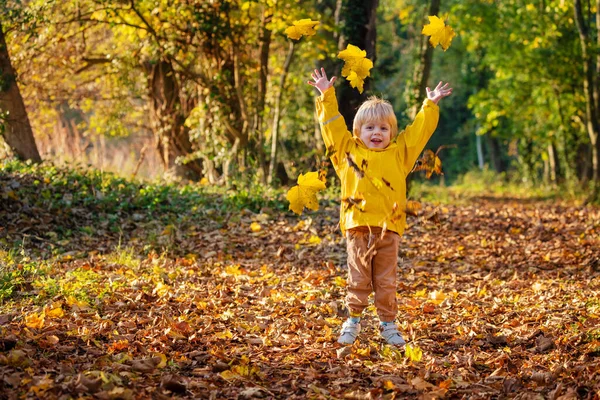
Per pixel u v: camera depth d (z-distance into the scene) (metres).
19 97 13.50
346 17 17.23
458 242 10.99
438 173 4.69
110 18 15.98
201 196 12.38
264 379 4.27
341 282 7.42
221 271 7.96
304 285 7.28
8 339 4.38
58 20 15.80
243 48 16.44
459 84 40.97
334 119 4.94
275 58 22.44
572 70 25.06
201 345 4.89
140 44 16.77
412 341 5.22
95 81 21.08
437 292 7.03
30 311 5.35
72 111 25.30
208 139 16.25
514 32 24.75
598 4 19.27
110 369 4.13
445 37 4.84
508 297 7.02
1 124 11.95
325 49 17.86
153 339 4.87
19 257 7.66
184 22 16.41
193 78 16.59
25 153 13.55
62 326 5.00
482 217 14.17
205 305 5.98
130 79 19.31
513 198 24.53
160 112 18.94
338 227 10.74
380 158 4.85
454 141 53.69
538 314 6.00
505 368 4.61
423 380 4.23
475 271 8.82
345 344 4.96
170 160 19.11
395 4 31.08
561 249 10.27
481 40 26.36
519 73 26.22
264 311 6.03
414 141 4.94
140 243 9.35
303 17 17.06
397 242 4.89
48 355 4.31
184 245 9.42
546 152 32.56
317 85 4.98
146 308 5.85
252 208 12.38
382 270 4.92
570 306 6.25
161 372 4.24
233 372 4.29
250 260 8.84
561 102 26.70
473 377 4.42
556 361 4.70
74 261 7.86
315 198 4.75
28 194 10.31
